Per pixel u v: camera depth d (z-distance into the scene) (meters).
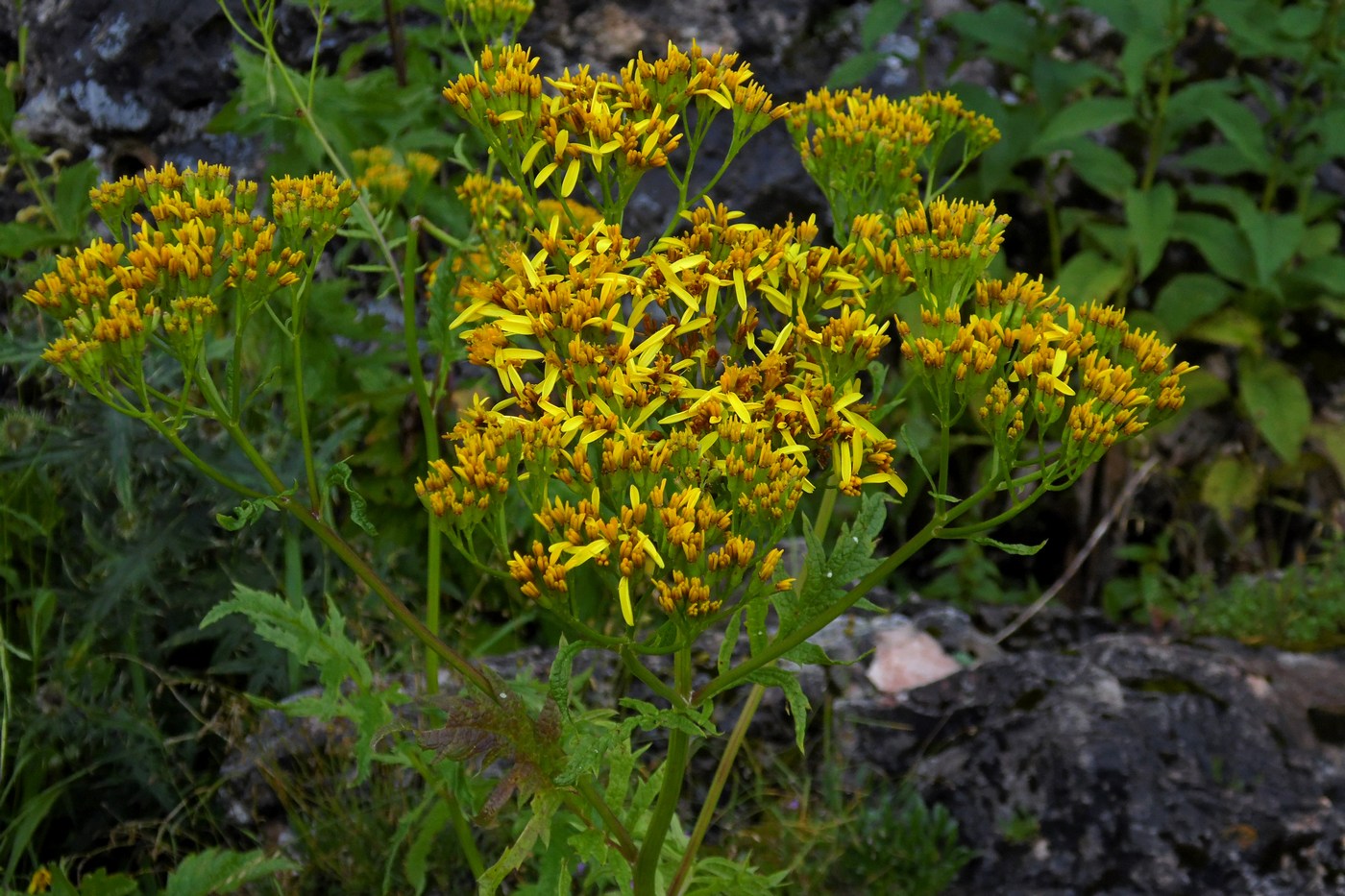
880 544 4.54
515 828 2.12
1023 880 2.87
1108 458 4.51
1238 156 4.41
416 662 3.27
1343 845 2.82
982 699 3.20
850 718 3.20
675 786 1.82
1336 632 3.66
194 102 4.33
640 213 4.32
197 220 1.77
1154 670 3.16
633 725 1.65
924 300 1.83
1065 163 4.75
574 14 4.58
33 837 3.26
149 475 3.44
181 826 3.12
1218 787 2.94
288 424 3.49
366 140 3.68
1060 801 2.95
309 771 3.10
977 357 1.67
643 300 1.80
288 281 1.81
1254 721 3.05
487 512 1.67
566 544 1.61
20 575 3.58
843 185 2.25
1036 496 1.72
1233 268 4.36
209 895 2.76
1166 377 1.73
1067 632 3.95
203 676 3.48
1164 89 4.34
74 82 4.34
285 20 4.31
